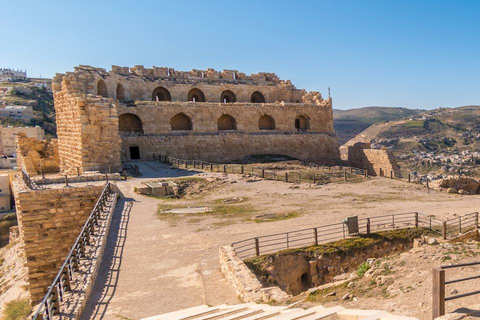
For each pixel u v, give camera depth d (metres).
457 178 37.66
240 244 18.59
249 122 61.69
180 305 12.27
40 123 137.88
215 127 58.56
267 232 20.55
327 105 70.00
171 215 24.83
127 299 12.77
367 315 7.32
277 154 61.59
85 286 12.84
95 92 49.09
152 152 52.12
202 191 33.91
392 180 41.12
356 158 59.28
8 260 35.38
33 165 52.78
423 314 7.77
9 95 161.12
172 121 57.03
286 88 74.69
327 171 45.19
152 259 16.78
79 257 15.40
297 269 17.28
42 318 9.34
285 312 8.93
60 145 48.16
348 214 24.89
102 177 31.22
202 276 14.84
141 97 60.25
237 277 13.05
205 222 23.06
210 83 67.31
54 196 24.67
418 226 21.73
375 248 19.06
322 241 18.92
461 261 12.09
